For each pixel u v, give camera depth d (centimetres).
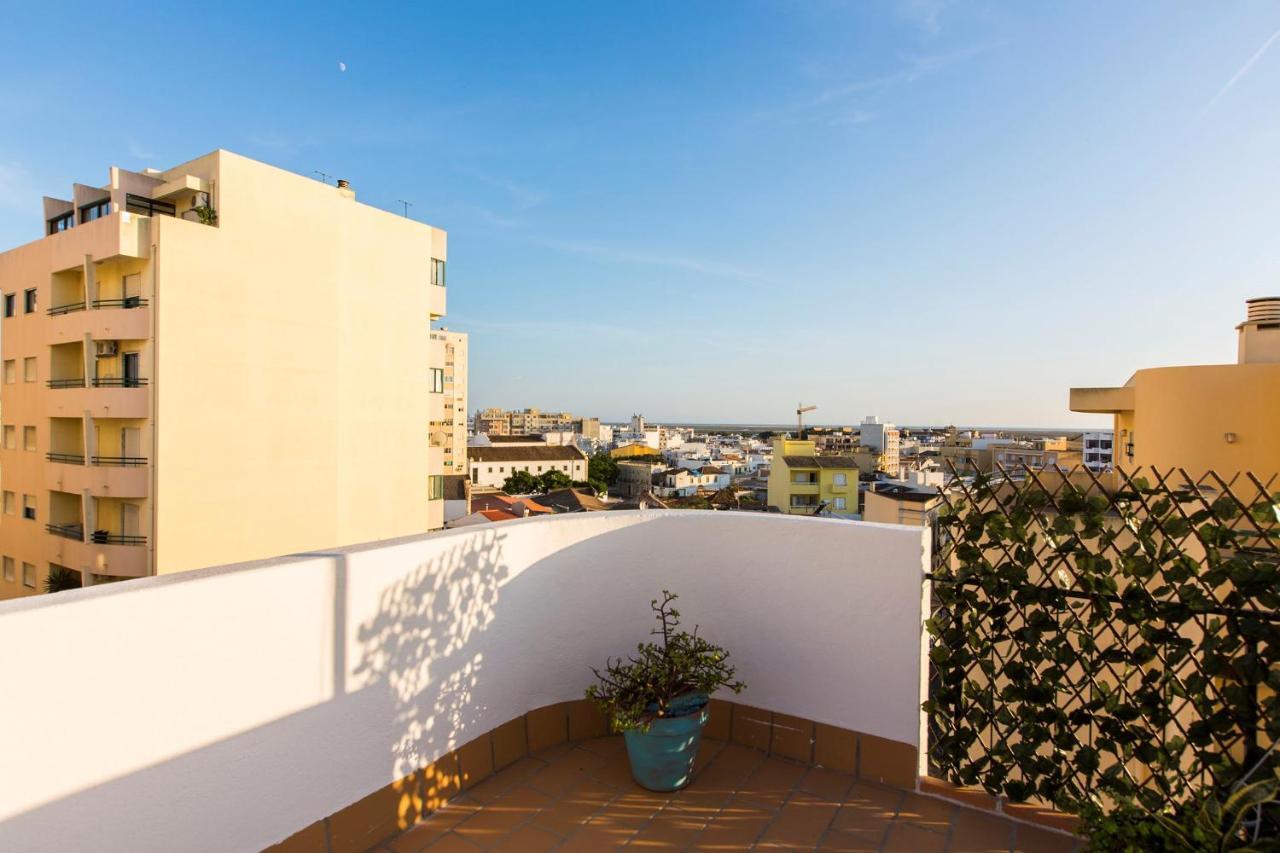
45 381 1881
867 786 312
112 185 1830
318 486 2044
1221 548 248
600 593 360
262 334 1905
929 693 315
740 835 275
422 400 2406
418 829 274
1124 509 261
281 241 1950
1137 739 258
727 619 358
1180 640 247
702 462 11888
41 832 170
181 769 201
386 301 2277
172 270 1708
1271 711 224
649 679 314
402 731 271
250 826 219
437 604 287
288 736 230
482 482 8519
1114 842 228
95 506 1761
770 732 345
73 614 178
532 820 283
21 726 167
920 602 305
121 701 187
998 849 266
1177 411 879
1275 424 811
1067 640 272
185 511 1734
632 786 311
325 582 242
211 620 209
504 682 323
